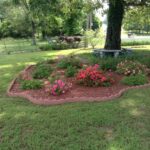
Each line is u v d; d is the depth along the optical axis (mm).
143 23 17391
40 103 5879
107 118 4949
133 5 13156
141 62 9414
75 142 4121
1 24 40750
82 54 15062
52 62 10875
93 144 4043
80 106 5617
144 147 3932
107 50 12984
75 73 7898
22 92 6676
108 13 13391
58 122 4848
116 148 3916
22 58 14680
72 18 29047
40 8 20922
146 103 5766
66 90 6383
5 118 5145
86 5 13812
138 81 7098
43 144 4094
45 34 35594
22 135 4414
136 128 4539
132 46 20844
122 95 6332
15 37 39906
